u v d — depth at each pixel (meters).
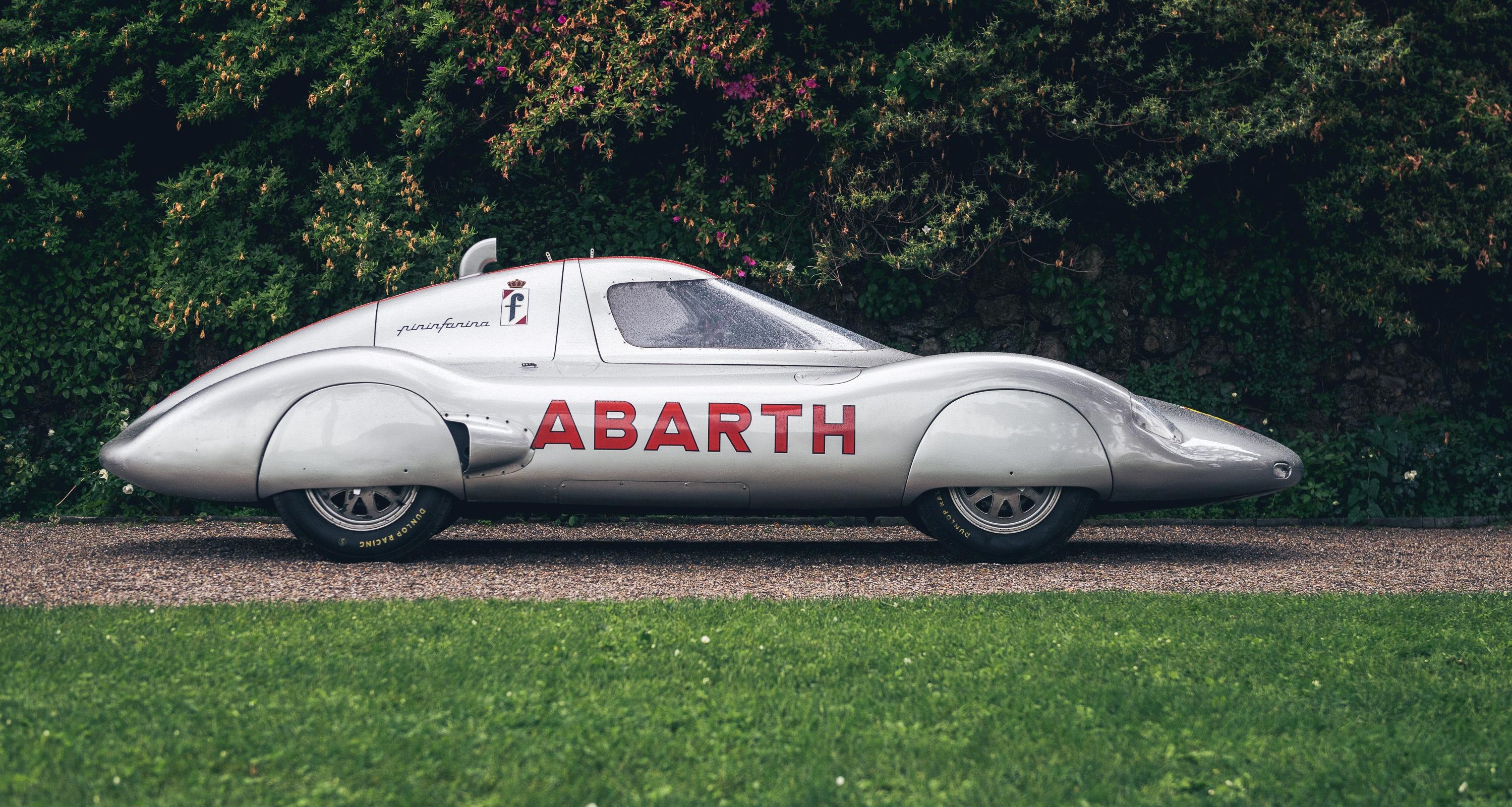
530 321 5.91
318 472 5.55
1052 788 2.24
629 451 5.55
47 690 2.84
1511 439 9.10
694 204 8.59
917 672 3.10
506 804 2.12
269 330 8.41
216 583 4.91
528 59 8.53
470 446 5.50
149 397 8.46
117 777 2.23
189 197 8.47
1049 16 8.34
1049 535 5.71
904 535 7.45
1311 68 8.36
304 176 8.77
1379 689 2.97
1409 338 9.19
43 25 8.54
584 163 8.70
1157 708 2.79
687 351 5.84
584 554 6.12
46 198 8.38
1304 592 4.87
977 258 8.69
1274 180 8.93
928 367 5.70
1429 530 8.03
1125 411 5.68
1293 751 2.48
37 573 5.21
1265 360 8.91
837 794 2.20
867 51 8.49
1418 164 8.70
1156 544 6.79
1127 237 8.85
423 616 3.81
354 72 8.46
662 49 8.35
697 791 2.21
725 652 3.32
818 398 5.60
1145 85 8.51
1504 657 3.36
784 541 6.96
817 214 8.66
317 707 2.70
